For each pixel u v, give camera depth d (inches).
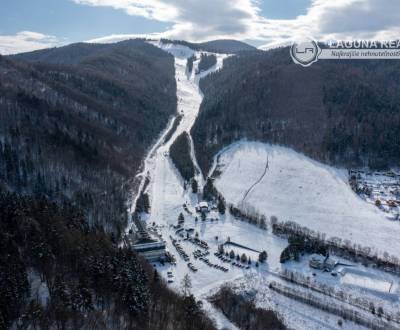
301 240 5625.0
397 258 5374.0
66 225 4212.6
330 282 4889.3
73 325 3011.8
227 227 6343.5
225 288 4638.3
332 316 4266.7
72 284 3260.3
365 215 6599.4
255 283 4849.9
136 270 3735.2
